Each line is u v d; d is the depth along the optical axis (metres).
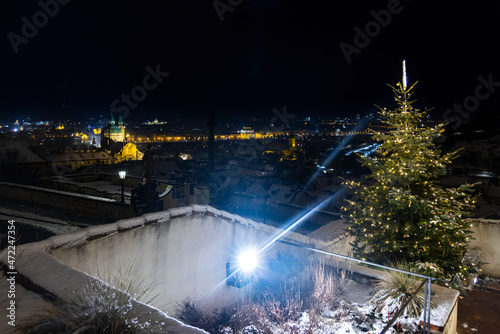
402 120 9.31
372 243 9.25
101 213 22.81
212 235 7.21
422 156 8.90
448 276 8.34
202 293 6.90
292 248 7.85
